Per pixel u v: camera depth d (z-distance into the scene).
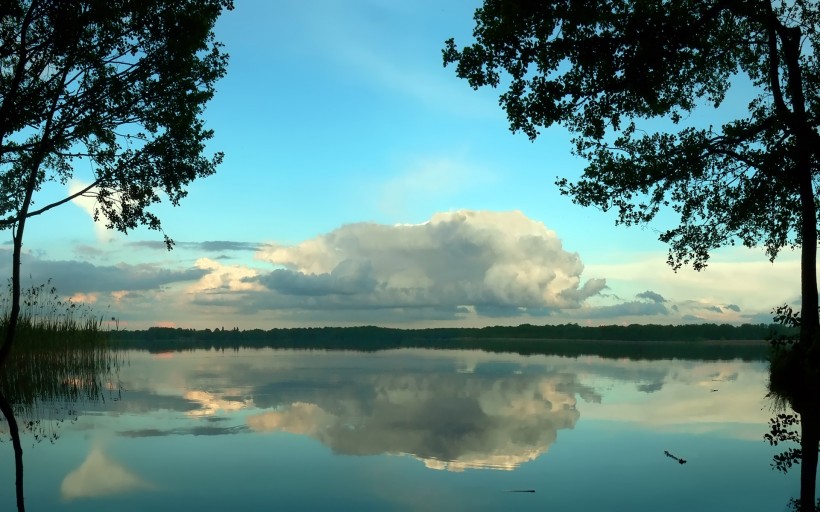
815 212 13.78
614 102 9.81
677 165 13.66
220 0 11.41
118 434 8.39
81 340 17.48
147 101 11.22
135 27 10.73
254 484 5.94
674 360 26.00
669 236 15.48
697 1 10.04
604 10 9.49
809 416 10.05
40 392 13.15
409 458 6.98
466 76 10.09
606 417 9.82
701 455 7.20
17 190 12.51
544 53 9.45
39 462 6.86
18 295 10.90
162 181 12.24
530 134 10.00
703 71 13.84
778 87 14.21
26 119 10.24
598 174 14.11
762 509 5.25
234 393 12.92
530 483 5.99
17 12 9.57
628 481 6.07
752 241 15.84
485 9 9.99
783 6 13.54
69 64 10.37
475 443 7.79
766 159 13.17
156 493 5.65
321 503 5.35
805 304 13.99
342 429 8.72
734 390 13.73
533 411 10.41
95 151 12.05
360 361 24.89
